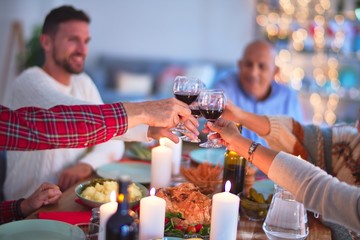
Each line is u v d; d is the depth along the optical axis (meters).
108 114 1.31
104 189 1.58
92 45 6.23
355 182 1.71
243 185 1.58
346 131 1.82
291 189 1.20
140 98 5.47
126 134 1.56
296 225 1.27
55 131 1.24
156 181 1.71
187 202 1.36
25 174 2.12
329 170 1.81
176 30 6.13
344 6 5.14
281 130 1.82
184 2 6.05
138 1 6.12
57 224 1.30
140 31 6.18
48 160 2.10
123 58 6.07
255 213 1.47
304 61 5.38
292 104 3.05
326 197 1.14
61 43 2.20
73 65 2.24
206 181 1.63
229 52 6.05
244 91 3.00
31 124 1.21
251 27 5.89
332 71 5.25
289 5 5.35
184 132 1.52
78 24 2.21
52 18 2.19
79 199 1.58
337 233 1.45
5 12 4.71
